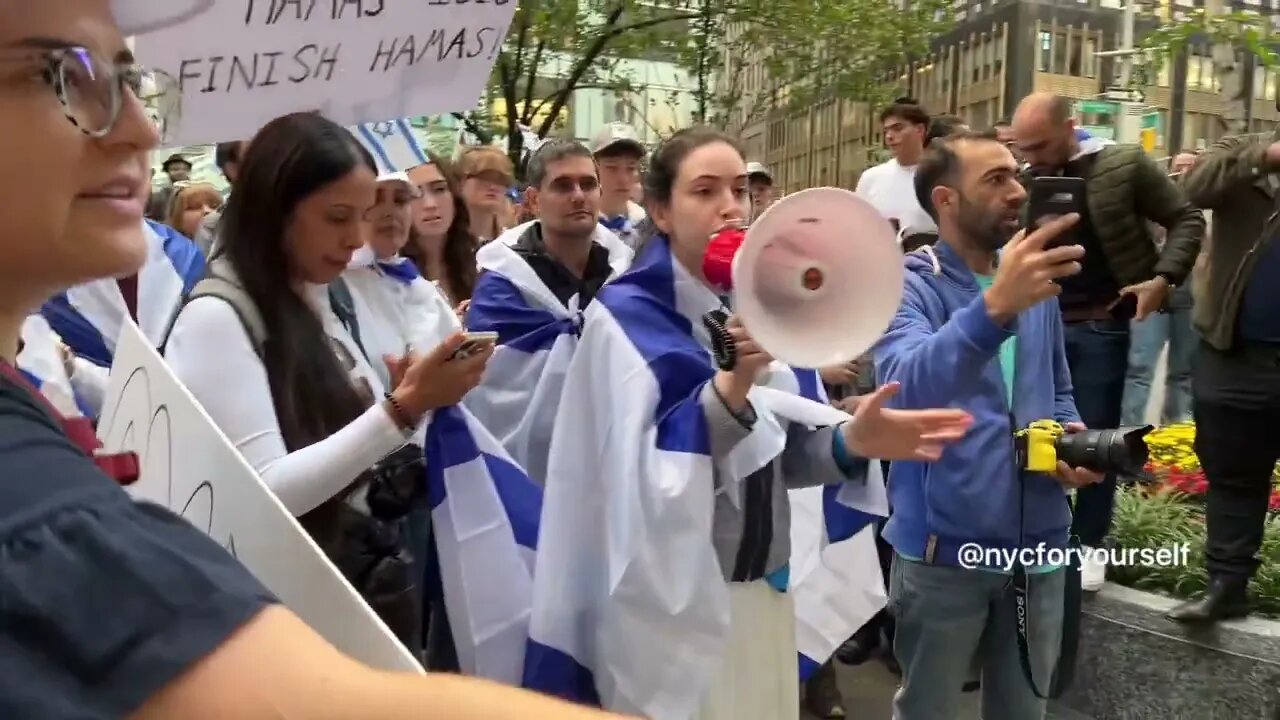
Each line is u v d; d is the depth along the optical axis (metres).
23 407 0.61
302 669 0.53
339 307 2.49
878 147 10.51
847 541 2.48
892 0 12.15
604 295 2.02
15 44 0.63
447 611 2.01
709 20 11.34
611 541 1.85
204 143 1.41
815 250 1.47
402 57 1.57
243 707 0.52
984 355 2.23
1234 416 3.20
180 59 1.36
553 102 11.66
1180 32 5.85
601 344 1.95
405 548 2.05
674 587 1.77
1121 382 3.94
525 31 10.65
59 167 0.65
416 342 2.72
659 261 2.02
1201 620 3.33
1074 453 2.37
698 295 2.00
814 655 2.46
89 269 0.69
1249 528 3.29
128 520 0.57
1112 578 3.83
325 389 1.87
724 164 1.97
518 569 2.01
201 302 1.79
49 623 0.52
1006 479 2.49
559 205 3.56
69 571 0.53
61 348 1.96
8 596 0.52
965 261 2.68
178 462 1.12
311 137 1.85
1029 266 2.13
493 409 3.27
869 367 3.88
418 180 4.05
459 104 1.66
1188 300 6.05
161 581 0.54
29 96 0.64
